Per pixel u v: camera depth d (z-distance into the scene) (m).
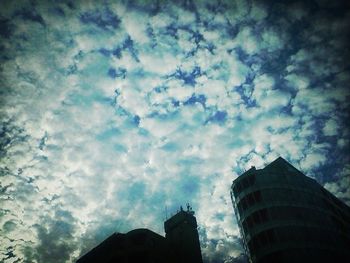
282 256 45.03
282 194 51.75
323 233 48.53
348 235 54.19
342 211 59.91
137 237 48.16
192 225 55.09
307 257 44.62
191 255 50.53
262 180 53.72
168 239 51.44
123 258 46.09
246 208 52.47
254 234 49.22
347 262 47.47
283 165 57.78
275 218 48.75
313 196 54.00
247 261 52.09
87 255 49.91
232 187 57.44
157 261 46.34
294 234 46.69
